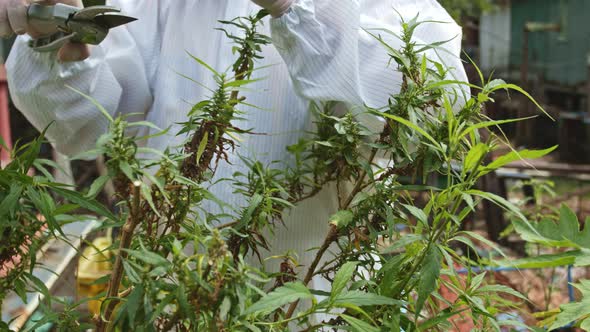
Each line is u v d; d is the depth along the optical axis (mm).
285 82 1741
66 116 1836
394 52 1324
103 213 1065
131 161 985
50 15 1517
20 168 1062
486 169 1160
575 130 7965
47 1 1574
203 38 1840
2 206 1018
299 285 989
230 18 1793
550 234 1368
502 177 4492
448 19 1683
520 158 1127
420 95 1308
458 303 1244
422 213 1148
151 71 1955
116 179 1009
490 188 4270
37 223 1108
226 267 931
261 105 1737
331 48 1531
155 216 1118
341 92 1531
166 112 1865
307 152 1691
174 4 1906
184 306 927
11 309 2158
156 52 1969
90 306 2629
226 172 1707
